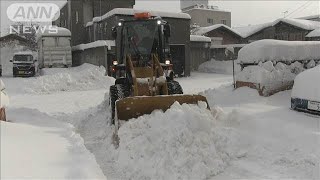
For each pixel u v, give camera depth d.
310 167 4.78
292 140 5.82
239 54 11.24
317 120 7.11
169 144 4.98
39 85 16.61
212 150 5.18
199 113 5.64
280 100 9.60
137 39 8.40
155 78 7.16
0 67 27.33
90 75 18.33
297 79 8.24
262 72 10.03
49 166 4.23
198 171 4.68
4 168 3.76
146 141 5.23
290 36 31.25
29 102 12.95
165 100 6.32
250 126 6.57
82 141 5.77
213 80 21.48
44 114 8.38
